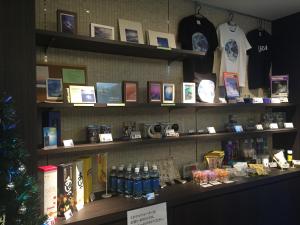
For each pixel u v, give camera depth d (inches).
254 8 128.0
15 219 49.0
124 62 101.6
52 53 87.4
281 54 141.3
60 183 72.9
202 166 116.9
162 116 110.5
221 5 123.7
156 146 108.7
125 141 88.7
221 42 124.0
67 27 83.4
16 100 64.0
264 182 107.8
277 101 131.3
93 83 94.3
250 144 133.2
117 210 76.7
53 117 80.5
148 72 107.1
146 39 105.0
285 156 138.1
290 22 137.3
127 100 93.2
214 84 118.3
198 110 120.3
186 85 106.1
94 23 93.2
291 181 119.0
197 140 114.7
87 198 83.0
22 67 65.2
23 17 65.7
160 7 110.1
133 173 90.3
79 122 92.4
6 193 48.2
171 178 106.0
